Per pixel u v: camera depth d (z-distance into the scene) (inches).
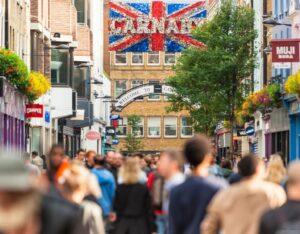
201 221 740.0
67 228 496.4
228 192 676.1
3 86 2231.8
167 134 7327.8
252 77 4050.2
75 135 4323.3
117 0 4377.5
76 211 503.5
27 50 3029.0
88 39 4192.9
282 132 3334.2
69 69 3474.4
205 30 3602.4
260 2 3996.1
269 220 549.3
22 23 2910.9
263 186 743.1
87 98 4234.7
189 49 3651.6
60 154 860.0
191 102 3705.7
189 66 3641.7
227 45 3577.8
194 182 745.0
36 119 3132.4
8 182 390.3
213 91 3597.4
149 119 7303.2
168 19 4352.9
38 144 3201.3
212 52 3555.6
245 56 3570.4
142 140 7327.8
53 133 3607.3
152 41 4372.5
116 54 7244.1
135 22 4372.5
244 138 4372.5
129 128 7273.6
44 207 495.8
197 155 759.1
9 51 2308.1
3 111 2373.3
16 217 393.1
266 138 3651.6
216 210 671.8
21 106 2738.7
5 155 394.0
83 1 4298.7
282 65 2573.8
